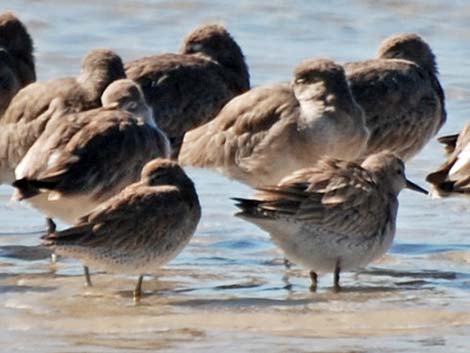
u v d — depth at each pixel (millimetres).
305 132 17750
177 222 14891
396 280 16000
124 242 14625
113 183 15820
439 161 20891
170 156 17234
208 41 21125
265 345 13461
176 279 15883
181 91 19984
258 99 18047
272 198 15008
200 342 13539
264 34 27406
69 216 15961
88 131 15891
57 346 13328
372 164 15719
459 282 15938
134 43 26656
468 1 29141
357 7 29016
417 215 18516
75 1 28688
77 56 25484
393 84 19625
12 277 15836
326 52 26297
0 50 20328
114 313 14547
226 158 18156
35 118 17719
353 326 14180
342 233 15219
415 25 28219
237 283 15773
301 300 15141
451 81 24406
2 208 18453
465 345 13547
